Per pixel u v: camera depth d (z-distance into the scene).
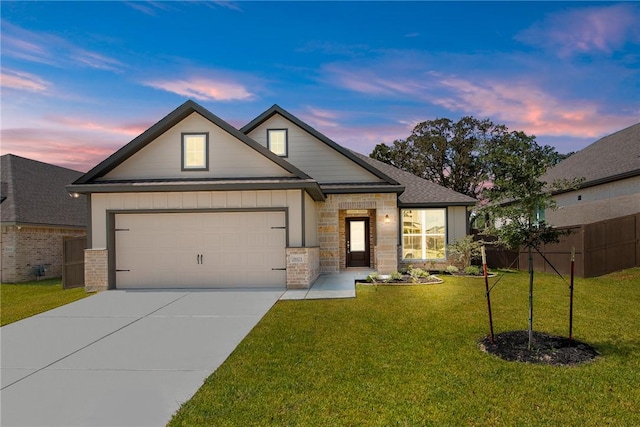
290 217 10.88
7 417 3.71
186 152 11.64
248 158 11.56
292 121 14.68
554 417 3.51
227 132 11.61
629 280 10.77
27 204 16.05
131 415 3.72
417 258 15.18
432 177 37.31
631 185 13.97
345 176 14.50
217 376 4.60
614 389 4.05
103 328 6.95
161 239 11.04
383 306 8.30
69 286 12.50
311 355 5.27
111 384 4.47
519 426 3.37
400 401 3.85
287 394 4.06
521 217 5.68
